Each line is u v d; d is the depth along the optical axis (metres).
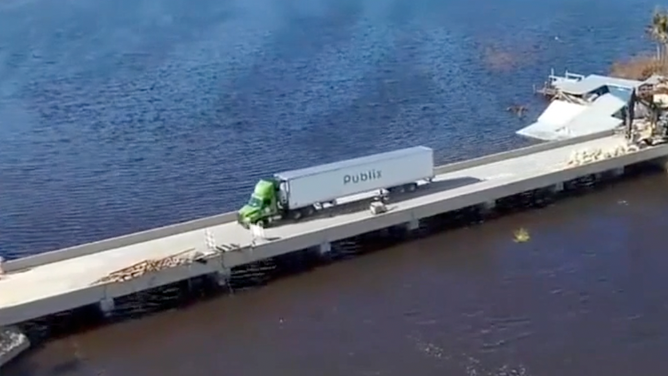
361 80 75.75
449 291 38.50
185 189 53.06
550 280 39.09
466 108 67.56
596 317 35.94
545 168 48.69
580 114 60.28
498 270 40.19
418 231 44.03
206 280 39.16
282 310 37.47
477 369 32.78
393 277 39.91
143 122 65.62
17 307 35.34
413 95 71.31
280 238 40.56
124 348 35.00
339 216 42.91
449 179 47.44
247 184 53.72
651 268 39.81
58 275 38.06
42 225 48.50
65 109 69.06
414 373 32.66
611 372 32.28
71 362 34.22
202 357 34.31
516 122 63.94
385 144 60.47
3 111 68.75
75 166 57.00
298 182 42.00
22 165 57.22
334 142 60.97
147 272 37.56
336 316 36.88
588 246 42.22
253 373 33.09
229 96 71.69
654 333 34.66
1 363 33.84
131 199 51.69
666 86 61.16
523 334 34.94
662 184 49.44
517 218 45.59
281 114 67.00
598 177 49.62
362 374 32.72
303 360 33.81
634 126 54.41
